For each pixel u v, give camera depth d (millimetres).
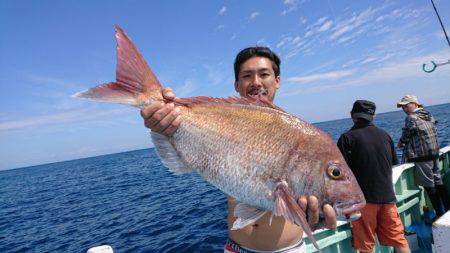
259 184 1820
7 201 29984
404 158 6082
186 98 2061
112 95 1904
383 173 4188
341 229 4316
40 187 42750
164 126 1979
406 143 5938
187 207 13477
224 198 14133
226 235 8562
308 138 1859
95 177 44531
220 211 11656
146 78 1987
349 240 4438
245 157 1869
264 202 1812
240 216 1845
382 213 4227
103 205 18547
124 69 1947
